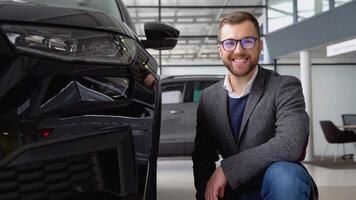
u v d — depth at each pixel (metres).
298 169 1.35
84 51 1.08
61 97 0.99
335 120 11.06
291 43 9.58
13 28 1.02
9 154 0.92
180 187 4.25
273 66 10.83
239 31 1.48
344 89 11.08
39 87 0.97
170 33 1.85
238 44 1.47
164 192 3.91
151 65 1.30
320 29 8.55
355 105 11.07
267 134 1.47
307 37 8.98
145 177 1.12
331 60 11.02
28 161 0.94
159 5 10.73
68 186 1.02
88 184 1.05
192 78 5.87
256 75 1.51
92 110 1.03
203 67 10.74
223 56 1.52
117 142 1.06
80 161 1.03
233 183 1.39
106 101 1.06
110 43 1.14
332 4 8.15
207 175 1.62
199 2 10.77
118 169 1.06
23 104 0.94
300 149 1.37
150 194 1.15
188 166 6.55
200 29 10.87
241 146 1.49
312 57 10.41
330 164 7.26
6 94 0.93
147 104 1.16
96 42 1.11
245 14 1.50
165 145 5.64
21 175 0.96
